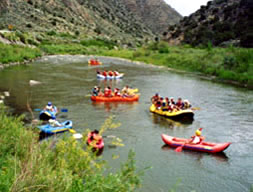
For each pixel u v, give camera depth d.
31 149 4.71
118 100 16.80
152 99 15.27
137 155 9.12
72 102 15.72
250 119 13.88
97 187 3.92
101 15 138.38
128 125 12.23
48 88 19.27
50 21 88.44
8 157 5.06
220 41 54.72
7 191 3.56
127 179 4.23
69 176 4.16
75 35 83.00
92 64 37.47
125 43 96.44
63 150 5.15
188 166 8.59
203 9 73.75
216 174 8.19
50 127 10.43
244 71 28.22
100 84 22.58
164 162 8.75
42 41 59.75
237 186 7.59
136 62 44.09
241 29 53.56
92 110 14.28
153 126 12.30
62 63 36.66
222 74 28.64
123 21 157.75
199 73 32.34
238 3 62.59
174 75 30.27
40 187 3.73
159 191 7.07
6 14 76.25
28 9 89.12
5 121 6.94
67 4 117.75
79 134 10.06
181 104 14.56
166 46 54.38
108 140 10.23
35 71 27.23
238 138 11.24
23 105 14.22
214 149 9.54
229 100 18.17
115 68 34.81
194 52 45.66
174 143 9.95
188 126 12.57
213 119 13.78
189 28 68.81
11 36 41.50
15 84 19.98
